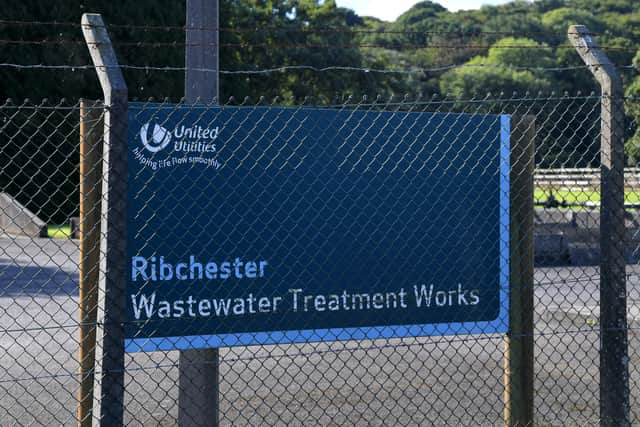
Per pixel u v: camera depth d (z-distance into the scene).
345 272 4.66
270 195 4.55
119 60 35.16
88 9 34.47
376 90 46.00
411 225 4.76
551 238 15.92
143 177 4.38
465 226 4.84
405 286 4.75
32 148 30.11
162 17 36.56
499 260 4.91
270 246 4.55
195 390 4.70
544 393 6.87
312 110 4.61
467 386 7.09
